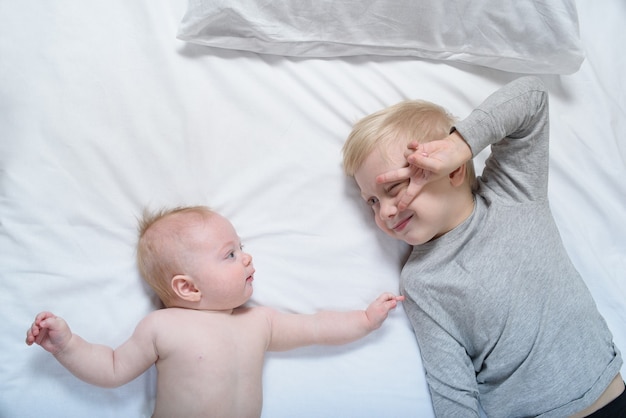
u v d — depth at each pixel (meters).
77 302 0.91
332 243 1.02
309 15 0.98
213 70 1.01
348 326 0.96
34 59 0.96
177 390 0.85
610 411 0.92
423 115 0.97
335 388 0.96
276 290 0.99
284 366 0.96
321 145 1.03
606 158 1.13
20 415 0.86
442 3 1.00
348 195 1.03
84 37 0.98
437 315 0.98
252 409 0.88
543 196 0.99
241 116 1.01
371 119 0.97
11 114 0.94
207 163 0.99
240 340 0.89
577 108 1.13
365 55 1.07
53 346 0.83
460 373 0.96
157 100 0.99
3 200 0.92
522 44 1.04
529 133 0.96
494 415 0.96
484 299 0.95
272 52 1.02
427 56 1.07
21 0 0.98
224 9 0.94
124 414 0.89
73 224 0.94
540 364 0.93
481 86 1.09
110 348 0.88
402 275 1.02
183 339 0.86
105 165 0.96
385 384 0.97
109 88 0.97
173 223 0.90
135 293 0.93
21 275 0.90
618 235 1.11
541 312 0.94
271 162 1.01
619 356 0.95
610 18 1.20
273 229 1.00
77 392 0.88
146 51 1.00
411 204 0.92
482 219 0.98
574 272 0.98
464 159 0.87
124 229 0.95
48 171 0.94
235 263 0.90
